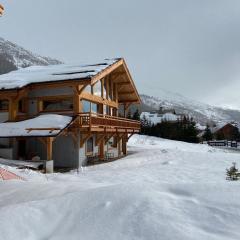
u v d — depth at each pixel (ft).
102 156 79.97
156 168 58.23
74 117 62.95
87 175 51.16
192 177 46.96
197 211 15.57
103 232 14.88
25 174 45.29
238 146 167.73
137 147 114.83
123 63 82.33
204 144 169.17
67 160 67.62
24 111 70.54
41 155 68.49
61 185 27.27
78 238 14.78
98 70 67.51
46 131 58.65
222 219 14.71
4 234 15.53
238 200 16.19
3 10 40.83
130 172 53.72
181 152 84.17
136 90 94.99
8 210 18.04
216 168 56.59
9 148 65.05
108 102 84.33
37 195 24.35
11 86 65.57
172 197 17.39
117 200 17.51
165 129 191.52
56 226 16.25
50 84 64.90
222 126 257.55
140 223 14.94
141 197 17.37
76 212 17.12
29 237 15.51
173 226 14.35
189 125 189.47
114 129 77.56
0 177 37.73
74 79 62.69
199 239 13.23
